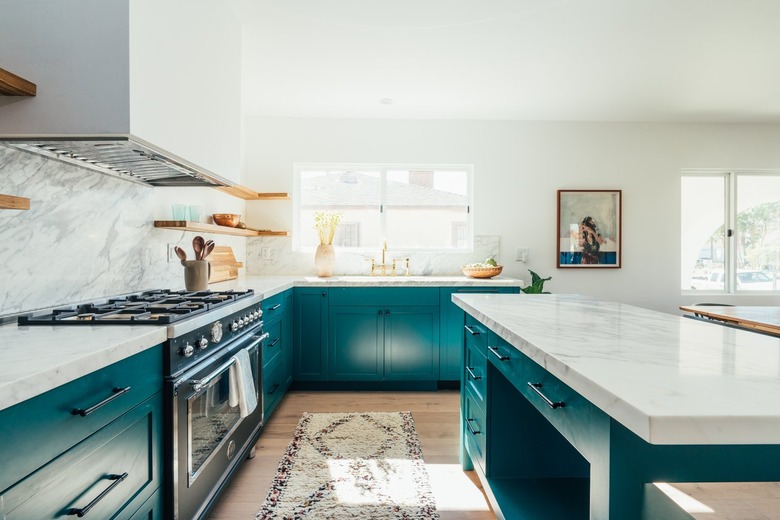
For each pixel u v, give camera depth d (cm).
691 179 416
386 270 392
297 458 215
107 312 145
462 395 208
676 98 339
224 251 320
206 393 157
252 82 308
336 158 389
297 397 317
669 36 242
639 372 74
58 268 155
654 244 401
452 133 394
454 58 270
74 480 90
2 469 72
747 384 67
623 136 399
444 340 332
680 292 402
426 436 246
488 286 335
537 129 397
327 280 332
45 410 82
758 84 311
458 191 407
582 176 399
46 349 98
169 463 130
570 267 398
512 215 397
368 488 188
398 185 405
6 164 134
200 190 289
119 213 192
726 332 111
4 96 120
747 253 415
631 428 57
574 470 165
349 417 273
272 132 386
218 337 163
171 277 243
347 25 231
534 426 165
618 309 159
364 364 331
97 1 120
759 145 402
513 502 148
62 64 120
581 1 210
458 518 168
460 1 209
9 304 135
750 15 221
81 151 144
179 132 153
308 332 330
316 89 321
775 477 69
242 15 220
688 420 54
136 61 124
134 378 113
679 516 71
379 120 391
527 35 242
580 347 94
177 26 151
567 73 293
